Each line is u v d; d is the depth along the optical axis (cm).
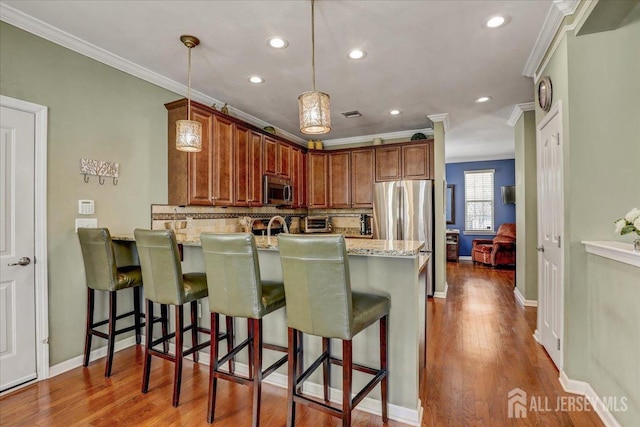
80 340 263
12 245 225
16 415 196
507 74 322
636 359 162
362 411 203
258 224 470
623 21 209
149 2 210
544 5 216
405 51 276
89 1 209
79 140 262
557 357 251
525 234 430
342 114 448
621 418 175
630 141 212
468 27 241
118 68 289
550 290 271
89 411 201
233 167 381
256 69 308
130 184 300
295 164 518
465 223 871
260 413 199
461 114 454
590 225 219
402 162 511
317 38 255
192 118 327
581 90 220
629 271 169
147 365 223
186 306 279
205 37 253
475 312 401
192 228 366
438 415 197
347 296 157
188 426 187
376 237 507
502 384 232
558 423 189
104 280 247
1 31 219
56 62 248
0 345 219
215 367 193
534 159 424
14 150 226
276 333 235
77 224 260
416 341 192
